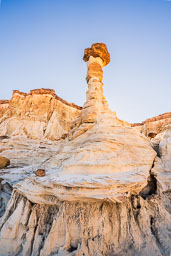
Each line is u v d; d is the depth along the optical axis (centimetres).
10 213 717
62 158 936
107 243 574
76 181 623
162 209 688
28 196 679
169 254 540
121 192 621
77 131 997
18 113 3441
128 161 750
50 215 656
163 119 3722
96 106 1066
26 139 2711
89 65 1253
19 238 609
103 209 637
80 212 622
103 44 1327
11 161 1922
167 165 820
